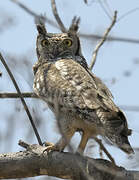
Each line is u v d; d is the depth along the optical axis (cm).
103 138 988
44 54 1419
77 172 1005
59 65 1280
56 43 1413
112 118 1012
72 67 1247
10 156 1018
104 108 1060
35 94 1285
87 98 1106
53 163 1013
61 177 1030
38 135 1071
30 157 1018
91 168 992
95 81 1212
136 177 982
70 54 1430
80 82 1163
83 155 977
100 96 1113
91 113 1066
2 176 1029
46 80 1230
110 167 979
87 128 1118
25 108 1074
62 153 1022
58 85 1184
